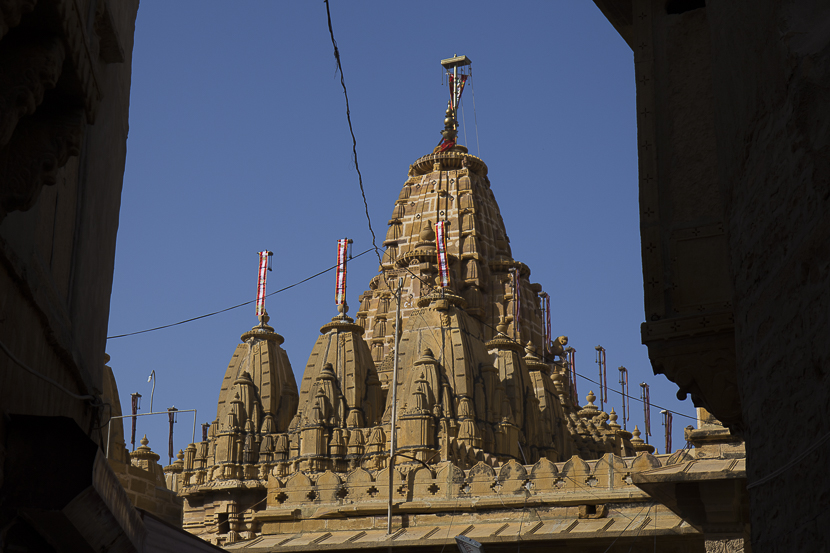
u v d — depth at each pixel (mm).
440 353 43375
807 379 5797
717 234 9703
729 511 19797
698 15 10586
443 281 53031
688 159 10086
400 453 37094
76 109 6863
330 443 43500
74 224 9453
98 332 10922
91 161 10023
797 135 5914
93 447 7328
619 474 30016
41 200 7977
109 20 8977
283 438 45531
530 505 31094
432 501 32812
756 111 6754
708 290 9570
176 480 50125
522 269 60375
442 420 40250
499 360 47031
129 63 11859
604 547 27969
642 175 10195
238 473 44844
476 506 31906
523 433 45500
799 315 5926
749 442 6973
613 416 57719
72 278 9375
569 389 64188
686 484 20344
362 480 34656
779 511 6270
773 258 6414
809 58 5668
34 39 6082
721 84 7723
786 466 6129
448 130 65875
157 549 11555
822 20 5914
